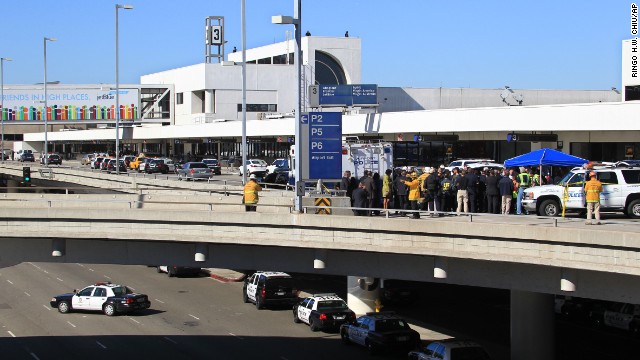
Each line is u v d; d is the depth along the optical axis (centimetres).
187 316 4422
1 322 4284
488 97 9088
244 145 4459
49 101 11469
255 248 2631
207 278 5747
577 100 9175
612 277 2012
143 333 4003
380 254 2461
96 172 6272
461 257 2203
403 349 3431
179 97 11038
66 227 2655
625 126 4384
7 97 11406
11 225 2661
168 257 2709
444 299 4653
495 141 5734
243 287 4953
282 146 8306
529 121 4934
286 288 4559
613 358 3216
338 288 5216
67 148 14425
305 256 2575
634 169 2767
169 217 2598
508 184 2777
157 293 5144
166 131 9688
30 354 3581
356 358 3416
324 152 2798
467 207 2814
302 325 4150
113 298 4447
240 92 10188
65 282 5559
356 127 6444
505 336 3688
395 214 2892
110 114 11438
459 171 3086
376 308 4125
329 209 2734
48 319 4362
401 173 3127
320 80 9825
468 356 2869
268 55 10688
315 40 9681
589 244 1964
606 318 3759
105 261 2731
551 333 2788
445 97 8962
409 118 5856
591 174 2228
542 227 2045
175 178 5728
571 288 2075
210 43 10781
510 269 2220
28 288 5316
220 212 2553
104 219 2636
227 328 4097
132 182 5662
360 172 4000
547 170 4072
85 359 3484
